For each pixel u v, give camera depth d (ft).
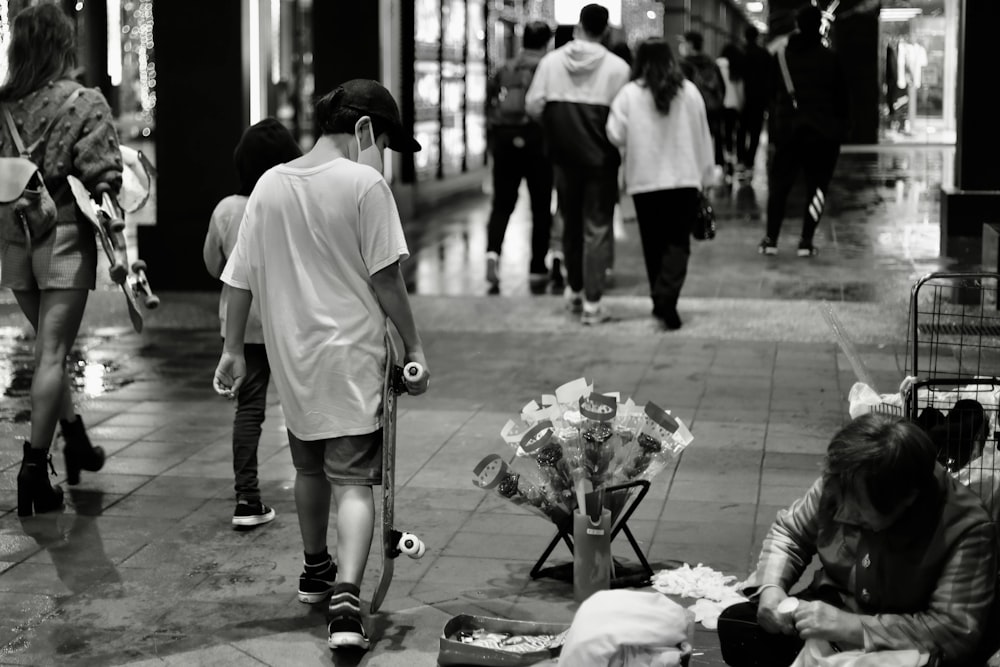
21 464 31.24
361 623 22.47
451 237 78.13
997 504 21.09
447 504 30.17
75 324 30.22
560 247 65.72
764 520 28.68
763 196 99.81
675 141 48.47
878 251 68.33
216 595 25.08
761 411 37.99
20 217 29.27
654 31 93.86
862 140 148.77
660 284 49.90
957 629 17.88
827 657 18.22
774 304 54.13
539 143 59.77
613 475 24.91
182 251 59.82
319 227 22.65
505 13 111.86
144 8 131.95
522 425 25.77
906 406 21.84
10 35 29.84
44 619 23.93
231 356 24.23
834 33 145.79
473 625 22.65
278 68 112.57
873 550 18.54
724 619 19.90
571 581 25.64
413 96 84.48
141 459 34.09
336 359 22.63
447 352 46.52
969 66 61.77
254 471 28.94
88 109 29.40
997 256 51.57
